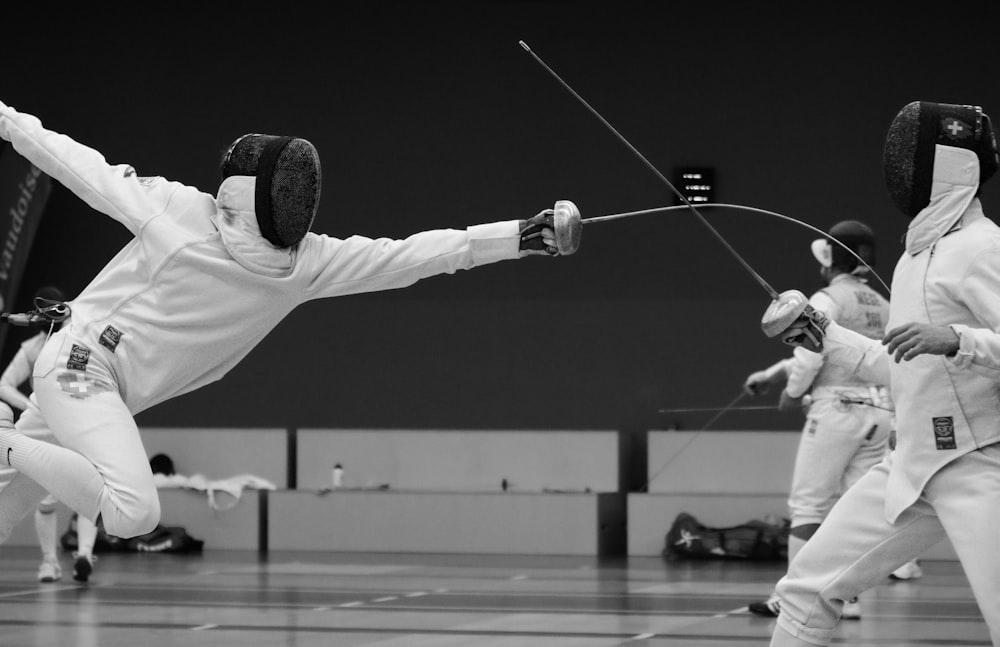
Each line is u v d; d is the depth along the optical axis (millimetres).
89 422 8000
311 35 24125
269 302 8234
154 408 24531
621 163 23266
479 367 23797
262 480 22781
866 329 13297
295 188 8070
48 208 24750
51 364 8141
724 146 22969
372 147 23906
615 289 23406
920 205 7117
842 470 13320
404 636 11500
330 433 23016
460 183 23672
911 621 12625
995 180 22328
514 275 23766
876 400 13211
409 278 8359
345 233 23922
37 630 11898
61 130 24641
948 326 6559
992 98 22297
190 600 14484
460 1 23703
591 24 23359
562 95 23422
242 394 24391
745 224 22953
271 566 19000
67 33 24719
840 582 7316
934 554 20281
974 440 6789
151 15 24500
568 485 22219
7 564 19312
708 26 23031
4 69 24859
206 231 8133
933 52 22469
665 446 22062
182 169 24391
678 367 23188
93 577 17250
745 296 23000
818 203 22734
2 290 22828
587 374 23484
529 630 11867
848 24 22688
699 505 20969
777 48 22875
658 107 23156
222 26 24344
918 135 7055
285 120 24156
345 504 21938
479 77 23656
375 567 18828
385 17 23922
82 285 24656
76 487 7945
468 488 22516
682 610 13477
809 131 22781
